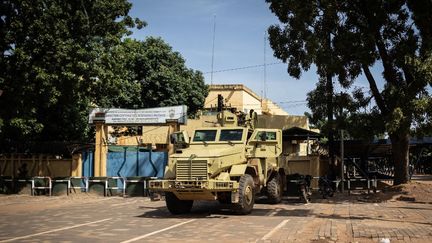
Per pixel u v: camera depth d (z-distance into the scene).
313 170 24.72
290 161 25.14
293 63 23.20
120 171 26.33
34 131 26.09
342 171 23.48
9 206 19.11
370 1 20.25
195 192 14.46
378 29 20.80
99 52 23.94
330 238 10.31
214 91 45.91
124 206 18.67
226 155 15.07
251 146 16.64
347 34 20.00
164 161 25.91
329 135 25.12
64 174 26.62
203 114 40.56
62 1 23.38
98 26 24.38
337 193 23.17
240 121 17.83
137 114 25.44
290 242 9.98
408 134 19.42
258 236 10.84
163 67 37.06
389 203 18.78
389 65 21.02
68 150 27.72
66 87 23.67
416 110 18.52
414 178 36.66
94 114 25.91
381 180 27.06
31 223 13.59
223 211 16.31
